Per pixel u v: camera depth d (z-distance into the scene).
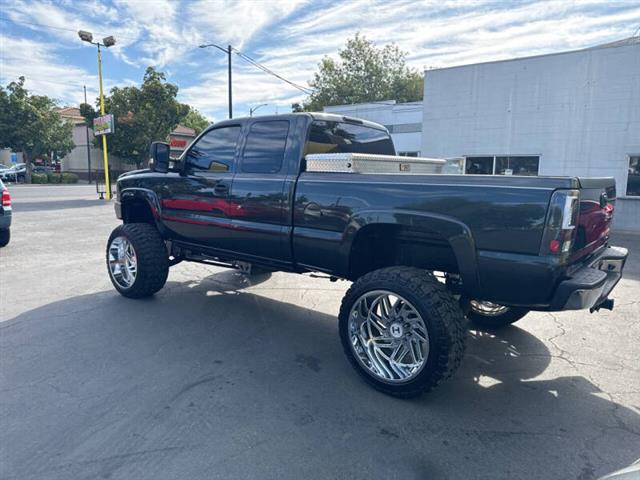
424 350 2.96
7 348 3.82
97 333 4.20
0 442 2.53
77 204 18.33
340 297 5.59
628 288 6.04
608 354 3.91
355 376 3.44
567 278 2.70
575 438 2.68
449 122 14.51
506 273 2.73
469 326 4.55
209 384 3.26
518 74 13.27
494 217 2.74
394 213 3.10
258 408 2.95
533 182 2.65
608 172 12.45
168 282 6.12
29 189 30.30
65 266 6.95
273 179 3.86
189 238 4.78
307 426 2.75
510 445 2.60
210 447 2.52
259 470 2.34
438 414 2.92
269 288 5.96
